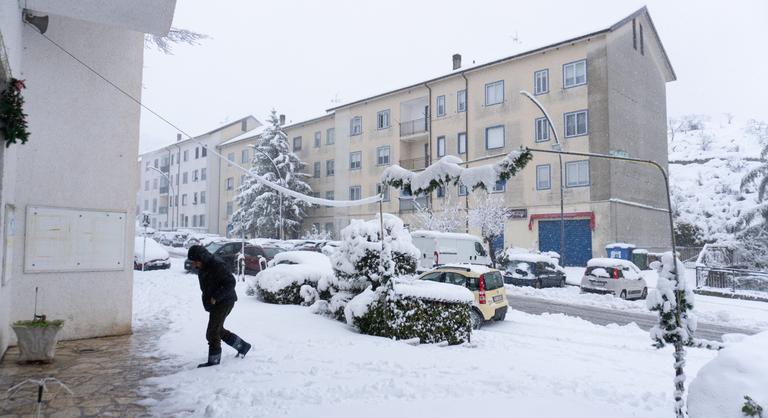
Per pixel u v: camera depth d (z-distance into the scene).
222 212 61.38
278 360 6.71
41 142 7.75
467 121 35.75
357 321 8.89
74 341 7.96
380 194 8.90
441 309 8.80
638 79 33.03
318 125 50.12
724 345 4.80
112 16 7.32
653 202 33.91
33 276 7.66
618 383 6.24
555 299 18.19
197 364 6.61
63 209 7.96
